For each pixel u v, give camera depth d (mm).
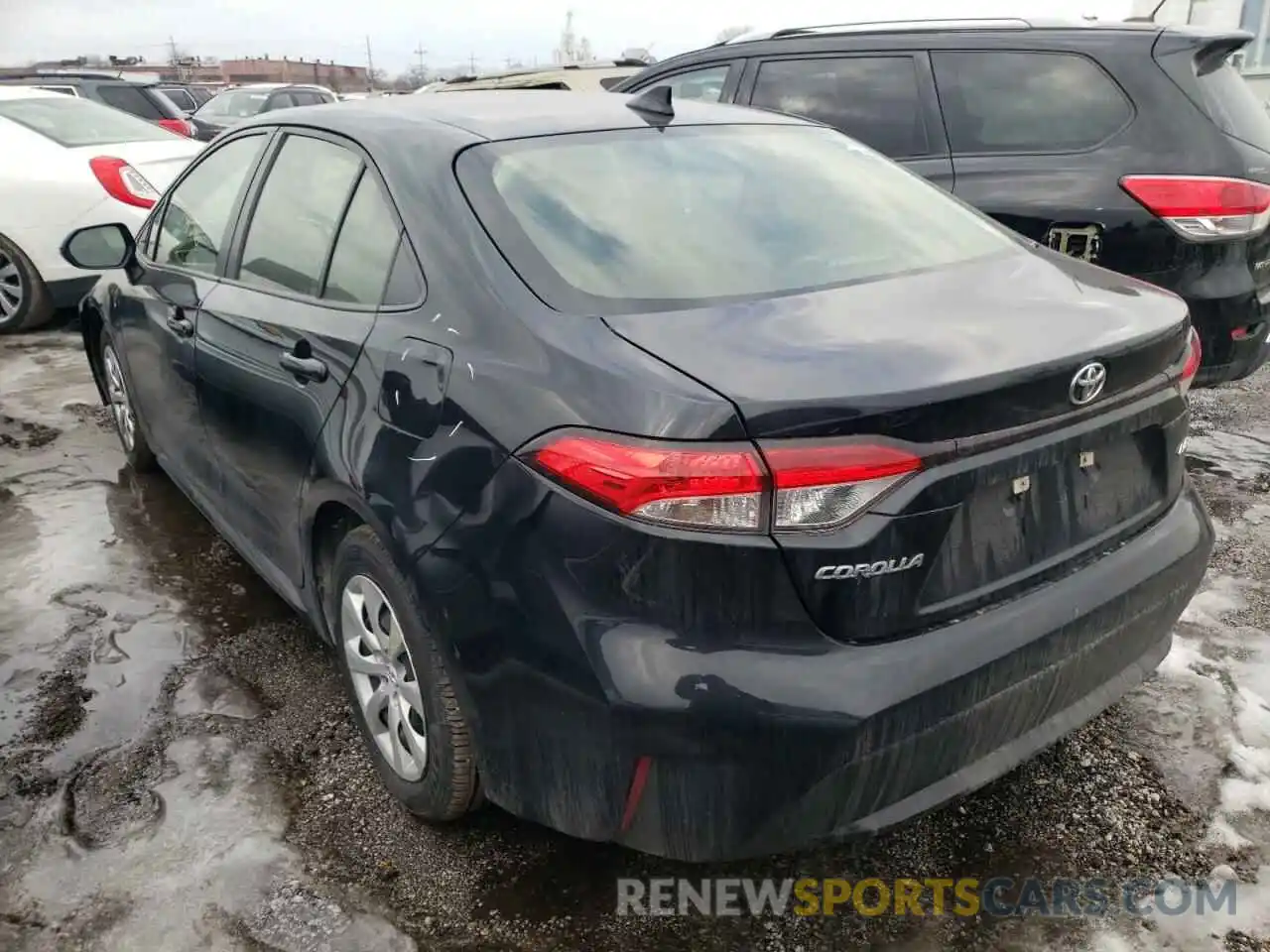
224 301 3033
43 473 4617
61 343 6844
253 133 3254
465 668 2010
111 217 6875
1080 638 2035
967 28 4742
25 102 7285
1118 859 2314
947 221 2693
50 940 2109
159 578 3639
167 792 2537
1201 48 4238
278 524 2844
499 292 2088
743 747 1737
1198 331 4152
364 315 2387
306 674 3043
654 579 1735
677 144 2672
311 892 2230
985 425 1814
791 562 1711
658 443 1710
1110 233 4234
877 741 1771
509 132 2545
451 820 2383
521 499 1863
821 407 1688
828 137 3020
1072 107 4406
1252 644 3098
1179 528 2322
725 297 2115
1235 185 4020
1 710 2865
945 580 1852
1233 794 2484
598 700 1784
